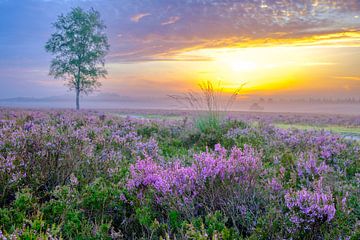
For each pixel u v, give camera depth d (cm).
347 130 1989
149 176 401
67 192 373
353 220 342
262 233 292
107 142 723
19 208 338
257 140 842
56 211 336
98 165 522
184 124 1157
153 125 1166
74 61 4506
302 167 520
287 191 381
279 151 725
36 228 281
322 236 293
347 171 609
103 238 298
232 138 869
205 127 975
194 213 347
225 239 280
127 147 718
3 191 380
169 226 317
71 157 495
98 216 354
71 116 1457
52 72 4606
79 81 4597
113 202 369
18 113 1636
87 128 920
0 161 435
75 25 4588
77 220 323
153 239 306
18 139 571
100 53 4678
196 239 272
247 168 394
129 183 400
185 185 368
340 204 337
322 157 680
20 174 409
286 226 297
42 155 477
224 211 338
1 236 247
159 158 617
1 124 993
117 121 1274
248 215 331
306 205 306
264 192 384
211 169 385
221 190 371
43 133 626
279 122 2873
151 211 348
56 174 447
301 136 935
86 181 441
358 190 432
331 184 439
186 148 860
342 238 288
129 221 340
